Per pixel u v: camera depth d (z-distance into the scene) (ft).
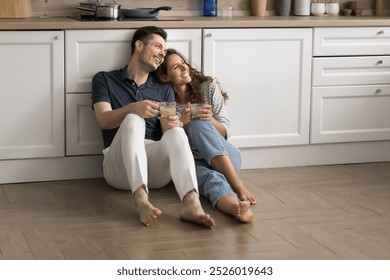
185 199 11.88
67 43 13.99
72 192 13.58
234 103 15.21
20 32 13.70
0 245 10.79
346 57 15.72
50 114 14.12
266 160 15.67
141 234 11.32
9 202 12.95
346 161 16.17
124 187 13.51
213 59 14.93
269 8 17.12
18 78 13.85
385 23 15.81
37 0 15.43
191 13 16.47
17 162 14.14
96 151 14.44
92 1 15.61
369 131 16.11
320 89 15.69
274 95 15.43
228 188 12.51
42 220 11.96
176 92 14.19
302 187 14.12
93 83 13.87
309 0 17.07
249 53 15.14
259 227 11.70
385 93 16.07
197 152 13.46
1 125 13.91
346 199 13.34
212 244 10.90
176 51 14.07
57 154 14.25
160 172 13.08
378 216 12.37
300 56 15.44
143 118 12.64
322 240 11.14
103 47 14.21
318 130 15.80
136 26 14.29
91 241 11.00
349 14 17.35
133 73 13.92
